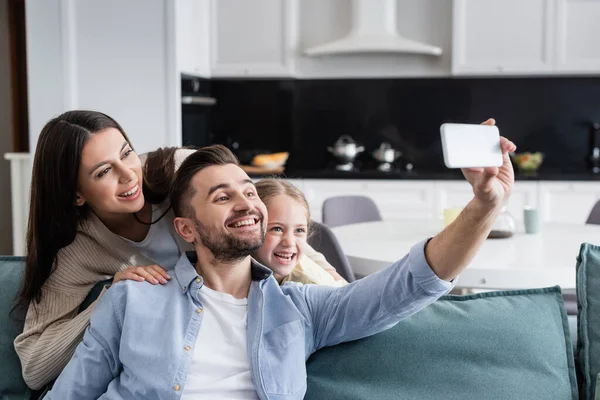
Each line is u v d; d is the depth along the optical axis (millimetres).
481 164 1369
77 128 1822
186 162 1705
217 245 1644
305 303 1732
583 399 1788
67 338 1766
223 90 6051
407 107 5938
